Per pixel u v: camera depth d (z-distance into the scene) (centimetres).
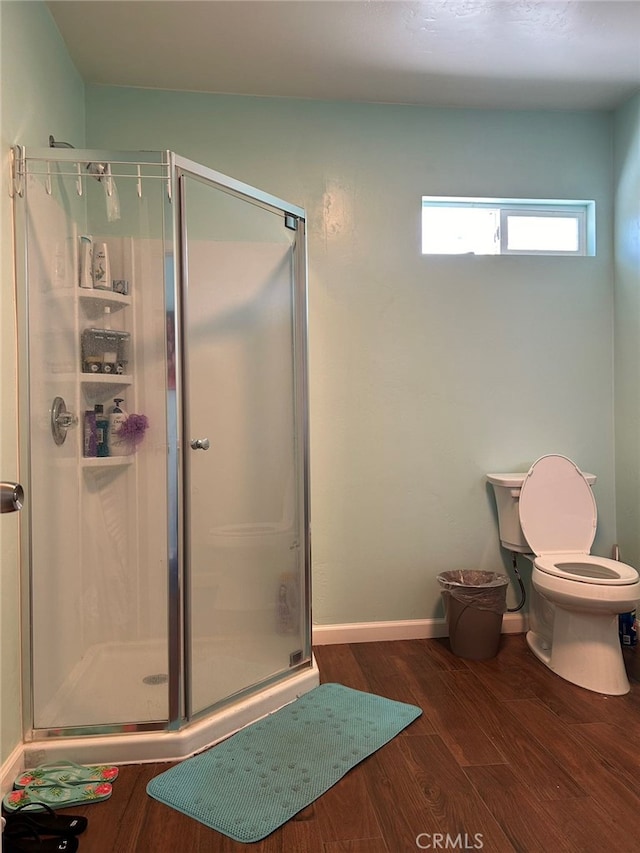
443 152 285
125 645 191
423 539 286
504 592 259
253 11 215
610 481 297
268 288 230
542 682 234
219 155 271
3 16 174
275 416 232
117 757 181
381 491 283
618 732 195
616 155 291
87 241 196
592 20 221
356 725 200
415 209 284
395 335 284
